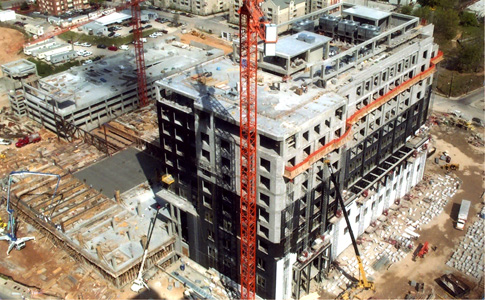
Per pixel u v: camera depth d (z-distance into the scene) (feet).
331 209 410.93
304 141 350.43
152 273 428.15
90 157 582.76
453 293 401.08
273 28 320.29
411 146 498.28
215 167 374.43
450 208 502.79
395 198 508.94
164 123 411.13
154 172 535.19
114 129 615.98
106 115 652.48
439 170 563.89
